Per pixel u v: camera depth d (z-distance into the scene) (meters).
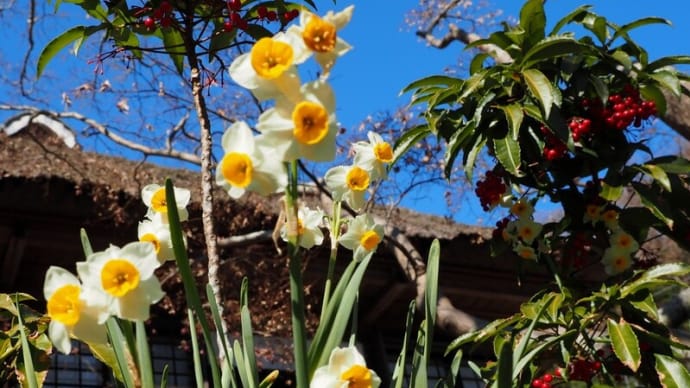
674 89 3.20
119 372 1.55
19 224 6.04
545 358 2.87
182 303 6.54
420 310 6.16
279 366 6.81
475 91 3.31
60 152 7.19
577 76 3.19
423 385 1.34
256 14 2.30
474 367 1.65
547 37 3.21
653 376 2.89
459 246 7.36
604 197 3.07
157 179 7.39
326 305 1.51
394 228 6.69
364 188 1.63
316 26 1.16
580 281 3.20
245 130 1.21
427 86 3.54
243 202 6.75
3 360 2.22
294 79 1.17
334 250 1.59
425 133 3.51
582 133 3.12
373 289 7.30
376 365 7.42
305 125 1.15
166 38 2.46
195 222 6.48
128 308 1.13
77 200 6.21
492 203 3.31
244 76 1.17
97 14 2.39
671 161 3.16
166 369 1.36
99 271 1.14
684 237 3.15
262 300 6.75
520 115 3.06
